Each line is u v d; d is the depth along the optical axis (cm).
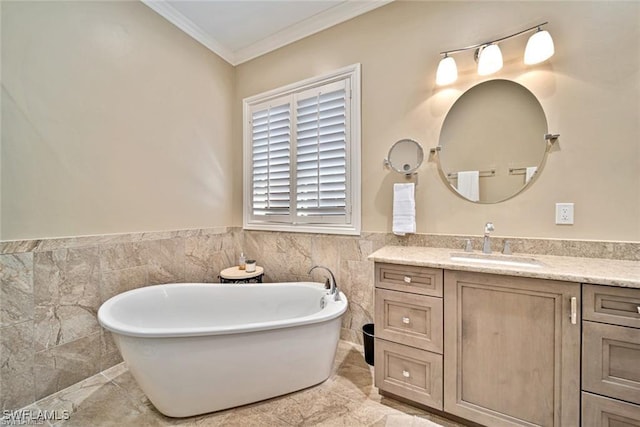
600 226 143
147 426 136
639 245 135
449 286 134
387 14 202
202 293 210
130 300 178
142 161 207
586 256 145
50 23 159
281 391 156
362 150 213
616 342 102
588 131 145
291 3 210
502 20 165
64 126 165
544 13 154
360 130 213
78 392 160
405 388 146
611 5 139
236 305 215
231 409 148
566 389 110
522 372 118
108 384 168
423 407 147
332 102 227
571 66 148
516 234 163
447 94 182
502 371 123
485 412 126
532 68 157
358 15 213
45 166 157
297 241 247
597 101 142
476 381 128
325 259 232
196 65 248
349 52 218
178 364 133
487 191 171
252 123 279
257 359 146
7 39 144
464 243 176
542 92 155
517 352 119
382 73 204
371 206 210
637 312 99
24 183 149
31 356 150
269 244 265
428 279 139
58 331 161
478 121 172
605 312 104
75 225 170
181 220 236
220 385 142
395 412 145
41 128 156
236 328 138
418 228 191
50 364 157
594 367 105
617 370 102
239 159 288
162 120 221
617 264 129
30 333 150
